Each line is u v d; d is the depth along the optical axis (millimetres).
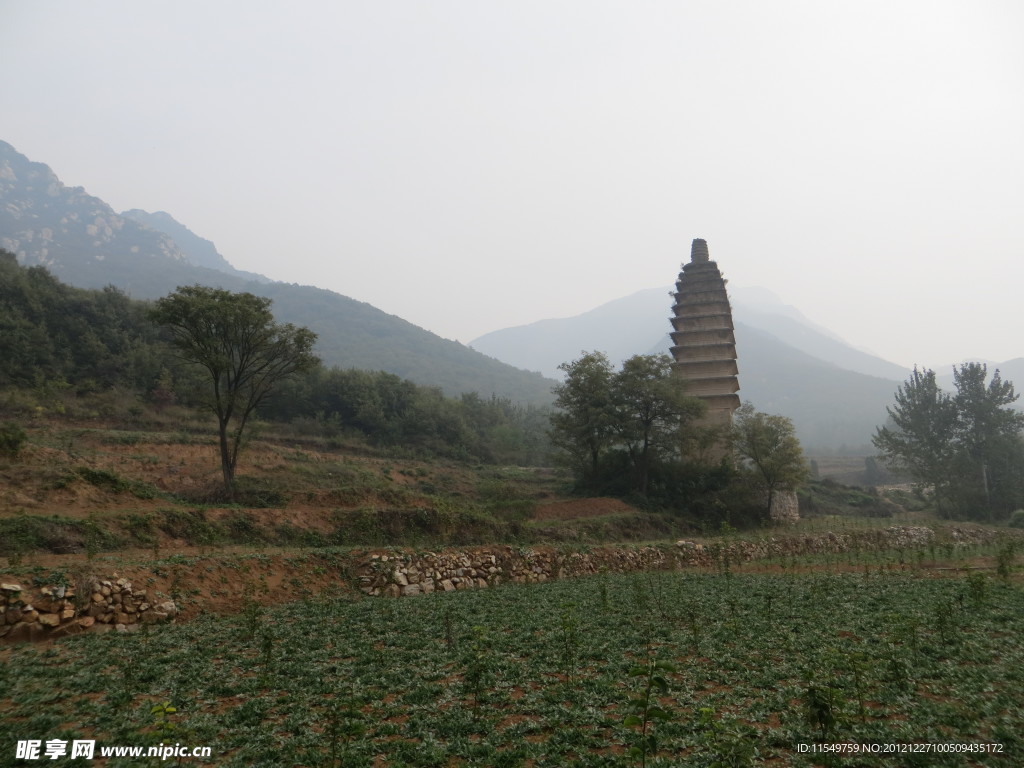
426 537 38875
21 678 15516
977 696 13609
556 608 25000
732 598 25922
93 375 66750
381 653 17766
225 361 39281
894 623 20219
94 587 21219
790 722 12398
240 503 39375
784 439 62719
